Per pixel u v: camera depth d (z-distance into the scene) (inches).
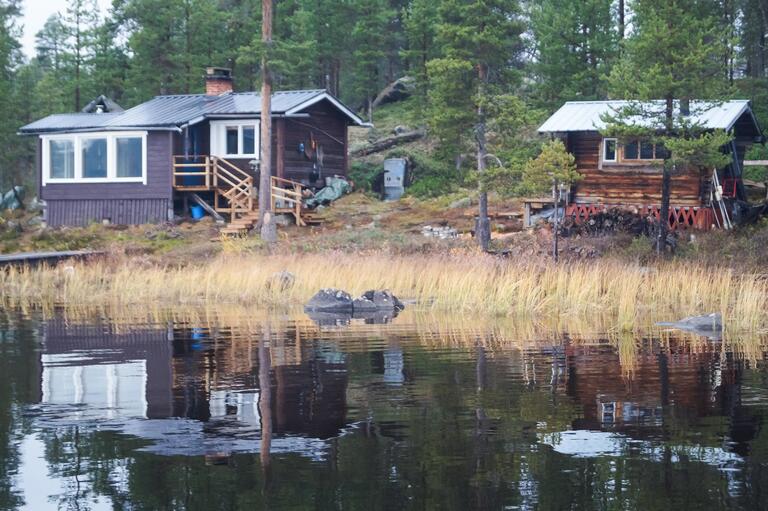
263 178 1870.1
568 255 1456.7
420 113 2603.3
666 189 1505.9
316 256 1459.2
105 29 2891.2
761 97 2402.8
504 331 941.2
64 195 2119.8
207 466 455.5
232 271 1365.7
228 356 781.3
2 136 2802.7
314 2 3011.8
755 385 635.5
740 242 1494.8
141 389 639.1
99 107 2320.4
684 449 477.1
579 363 732.0
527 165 1414.9
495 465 452.4
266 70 1868.8
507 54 1736.0
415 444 491.5
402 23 3132.4
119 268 1504.7
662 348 810.8
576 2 2303.2
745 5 2659.9
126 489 423.5
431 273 1282.0
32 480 436.8
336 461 462.0
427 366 724.0
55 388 645.3
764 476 430.9
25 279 1464.1
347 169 2297.0
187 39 2819.9
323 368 717.9
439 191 2204.7
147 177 2048.5
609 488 417.1
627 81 1486.2
